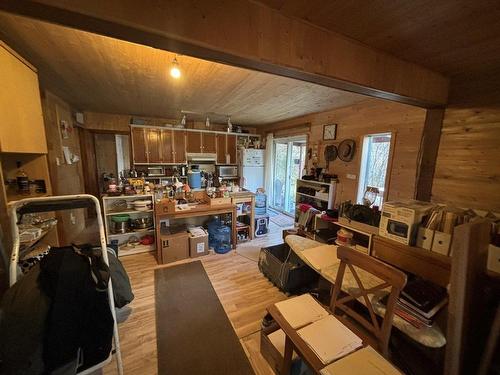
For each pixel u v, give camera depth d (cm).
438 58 171
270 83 262
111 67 224
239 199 372
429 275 159
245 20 112
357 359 101
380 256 194
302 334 118
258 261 300
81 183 443
